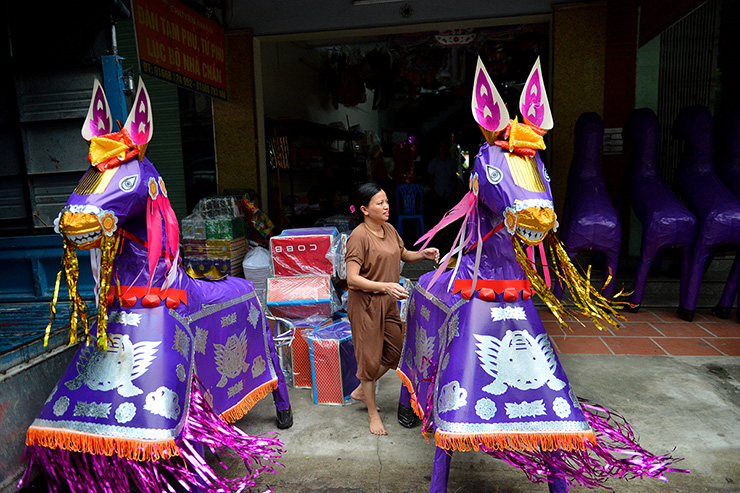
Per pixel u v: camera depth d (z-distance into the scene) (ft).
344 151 29.60
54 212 11.98
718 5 19.31
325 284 12.69
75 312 6.58
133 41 19.04
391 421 10.38
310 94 30.55
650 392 11.19
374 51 26.43
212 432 7.04
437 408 6.51
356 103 29.58
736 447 9.07
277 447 9.48
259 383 9.18
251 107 21.98
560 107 20.42
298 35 21.83
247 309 8.88
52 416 6.52
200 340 7.63
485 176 6.41
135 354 6.52
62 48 11.40
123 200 6.30
